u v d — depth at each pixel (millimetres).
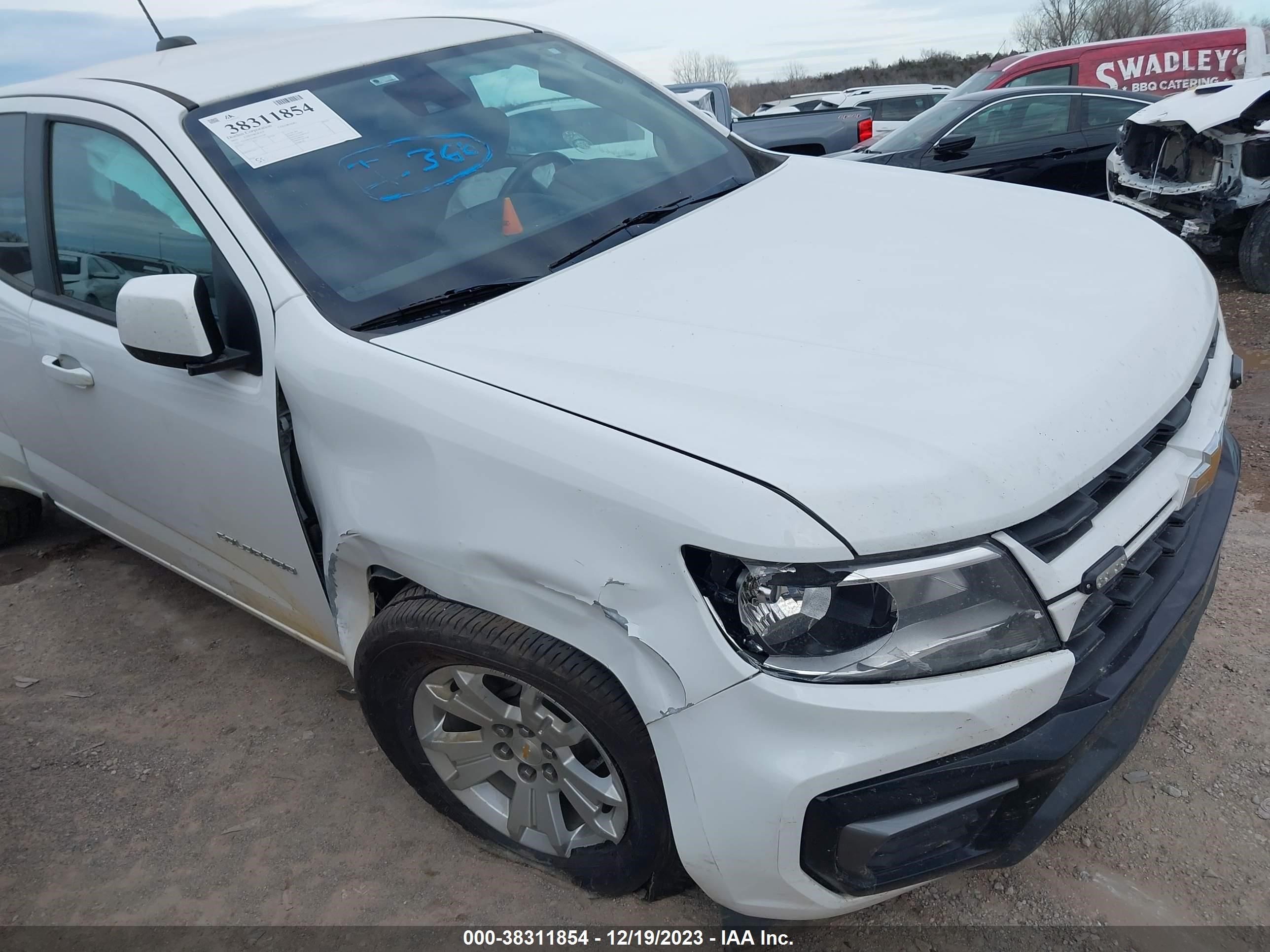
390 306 2123
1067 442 1580
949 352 1737
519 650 1799
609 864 2002
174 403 2391
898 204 2557
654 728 1652
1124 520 1657
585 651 1719
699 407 1647
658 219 2529
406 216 2338
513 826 2148
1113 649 1685
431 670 2041
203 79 2574
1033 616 1523
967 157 7609
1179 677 2615
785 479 1484
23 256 2955
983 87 10172
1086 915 1986
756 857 1604
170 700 3064
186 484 2529
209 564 2795
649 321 1949
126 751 2844
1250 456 3857
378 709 2174
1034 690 1525
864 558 1450
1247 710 2469
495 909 2148
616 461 1599
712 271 2158
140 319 2111
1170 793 2254
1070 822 2215
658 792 1779
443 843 2367
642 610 1589
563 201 2535
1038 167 7520
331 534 2045
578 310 2035
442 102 2668
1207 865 2066
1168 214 6387
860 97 16172
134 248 2498
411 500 1848
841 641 1500
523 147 2658
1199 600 1919
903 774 1515
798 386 1668
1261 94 5660
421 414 1826
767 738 1529
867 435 1537
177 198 2336
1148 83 9922
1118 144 6801
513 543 1704
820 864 1590
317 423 2014
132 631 3469
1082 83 9898
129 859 2449
